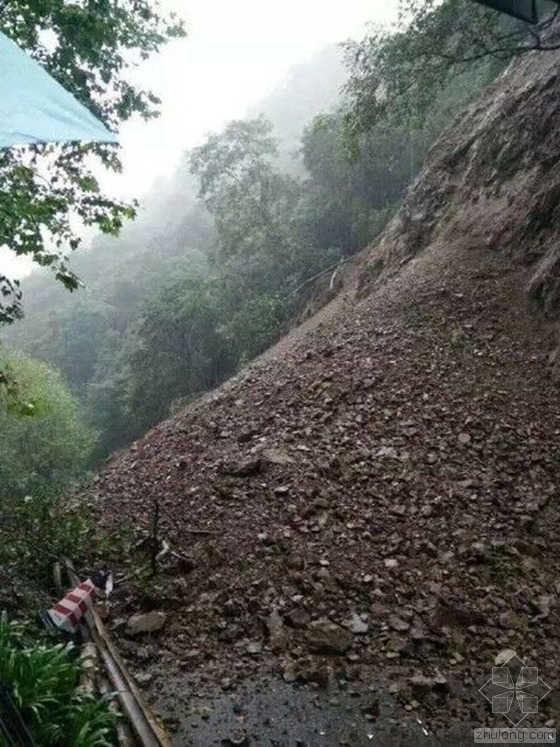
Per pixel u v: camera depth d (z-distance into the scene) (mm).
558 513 6449
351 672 4594
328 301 19594
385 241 16516
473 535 6055
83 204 6785
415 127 12969
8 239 6020
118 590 5672
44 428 22172
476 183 13555
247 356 23125
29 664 3748
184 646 4910
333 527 6199
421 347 9859
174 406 25266
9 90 2904
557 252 9969
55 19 6770
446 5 10102
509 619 5078
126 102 8102
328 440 7871
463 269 11633
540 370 8828
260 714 4238
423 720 4203
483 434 7703
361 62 12000
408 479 6918
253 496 6914
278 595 5375
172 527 6746
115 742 3654
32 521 6805
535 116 12414
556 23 12938
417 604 5254
